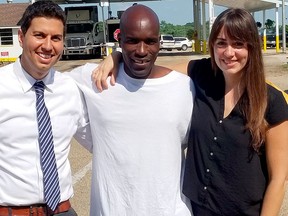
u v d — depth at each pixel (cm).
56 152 305
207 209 308
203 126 304
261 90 285
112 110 306
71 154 836
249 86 288
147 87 303
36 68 296
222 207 303
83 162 782
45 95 304
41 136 298
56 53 303
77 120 319
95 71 311
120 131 306
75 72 320
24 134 296
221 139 297
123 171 307
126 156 306
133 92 304
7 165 296
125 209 308
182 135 315
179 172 315
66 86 310
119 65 310
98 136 314
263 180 297
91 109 312
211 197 304
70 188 320
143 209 307
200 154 306
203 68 317
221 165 298
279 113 287
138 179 306
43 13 296
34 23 296
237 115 295
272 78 1903
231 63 291
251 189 295
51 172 300
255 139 288
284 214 550
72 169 744
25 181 297
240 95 296
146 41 293
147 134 304
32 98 300
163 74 310
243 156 293
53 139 303
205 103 307
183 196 317
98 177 316
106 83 305
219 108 301
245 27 285
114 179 310
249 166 293
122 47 299
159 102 304
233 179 296
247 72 289
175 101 306
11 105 295
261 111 284
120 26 299
